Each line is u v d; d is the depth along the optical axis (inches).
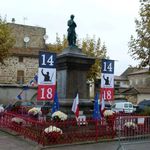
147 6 885.2
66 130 481.7
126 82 2628.0
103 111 582.6
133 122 513.3
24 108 705.0
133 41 909.8
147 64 893.8
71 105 573.9
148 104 1391.5
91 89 1904.5
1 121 660.7
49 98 513.0
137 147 458.9
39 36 1813.5
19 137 533.3
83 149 440.5
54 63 516.4
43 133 457.4
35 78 697.6
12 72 1552.7
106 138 502.0
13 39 1310.3
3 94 1411.2
